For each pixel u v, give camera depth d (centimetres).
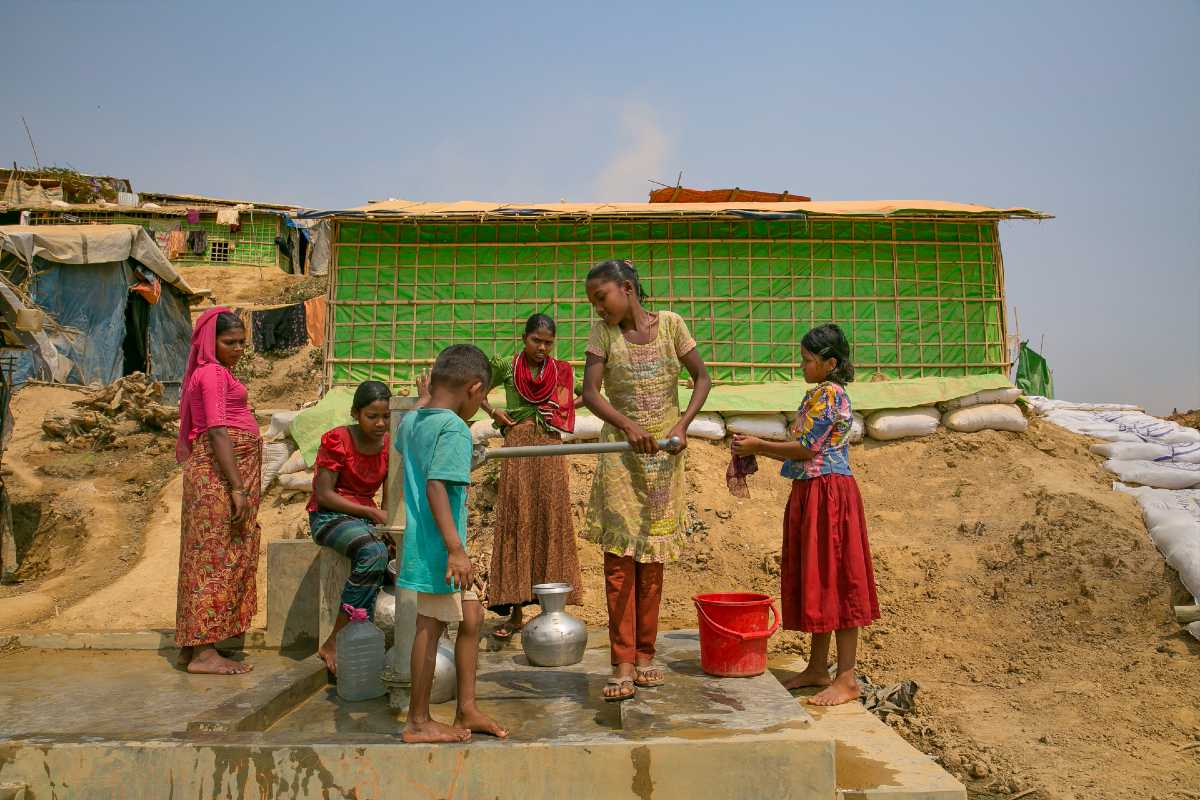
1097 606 577
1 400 970
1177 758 413
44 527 962
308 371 2130
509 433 547
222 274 2947
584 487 814
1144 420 941
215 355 510
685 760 324
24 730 377
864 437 906
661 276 975
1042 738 441
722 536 739
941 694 503
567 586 487
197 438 494
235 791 324
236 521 493
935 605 617
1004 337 984
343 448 486
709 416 903
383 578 471
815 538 452
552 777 322
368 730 373
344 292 980
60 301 1537
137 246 1605
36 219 2738
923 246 984
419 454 342
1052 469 823
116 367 1588
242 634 524
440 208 977
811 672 473
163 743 330
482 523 783
